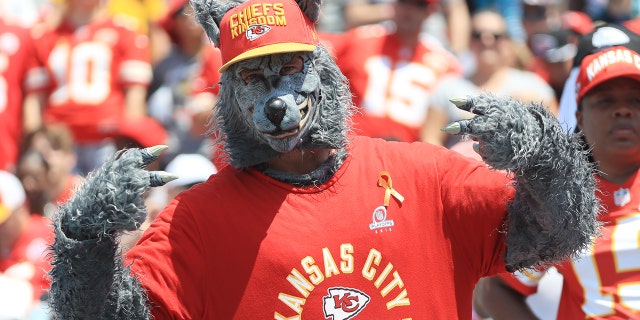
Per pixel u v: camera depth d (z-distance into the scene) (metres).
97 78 13.80
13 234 10.62
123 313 5.61
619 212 7.38
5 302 10.31
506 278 7.87
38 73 14.05
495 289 7.96
